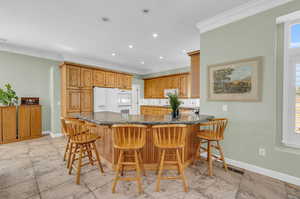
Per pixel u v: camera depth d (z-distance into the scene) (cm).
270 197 172
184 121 211
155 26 288
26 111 403
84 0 210
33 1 211
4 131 368
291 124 213
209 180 206
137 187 190
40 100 458
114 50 430
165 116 270
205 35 282
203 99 288
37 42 367
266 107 217
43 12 238
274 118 210
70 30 303
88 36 332
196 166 249
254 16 225
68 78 424
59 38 343
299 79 207
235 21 243
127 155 230
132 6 224
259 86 221
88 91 469
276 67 220
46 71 468
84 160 272
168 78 632
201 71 291
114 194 176
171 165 229
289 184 196
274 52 209
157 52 450
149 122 204
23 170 233
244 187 190
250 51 229
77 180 197
